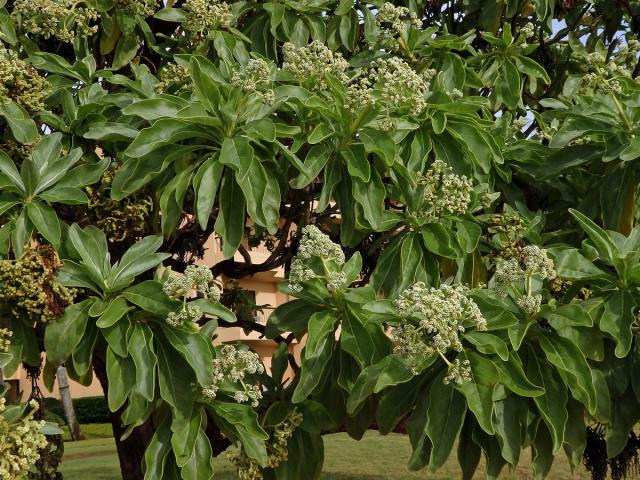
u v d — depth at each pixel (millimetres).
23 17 4496
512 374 3486
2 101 3842
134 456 5082
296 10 4848
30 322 3709
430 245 3910
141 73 4469
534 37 6125
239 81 3688
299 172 4164
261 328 5879
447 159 4180
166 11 4652
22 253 3561
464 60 5020
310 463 4254
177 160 3938
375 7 5258
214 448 4898
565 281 4043
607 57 5961
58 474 4945
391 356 3580
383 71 3906
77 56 4660
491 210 4559
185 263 5070
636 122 4102
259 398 4090
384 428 3736
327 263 3914
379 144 3836
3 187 3594
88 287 3641
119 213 3922
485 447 3672
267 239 6605
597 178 4465
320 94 4148
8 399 4695
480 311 3568
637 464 5258
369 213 3889
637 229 3865
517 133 5152
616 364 3791
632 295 3680
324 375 3896
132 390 3631
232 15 4676
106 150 4395
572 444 3779
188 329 3607
